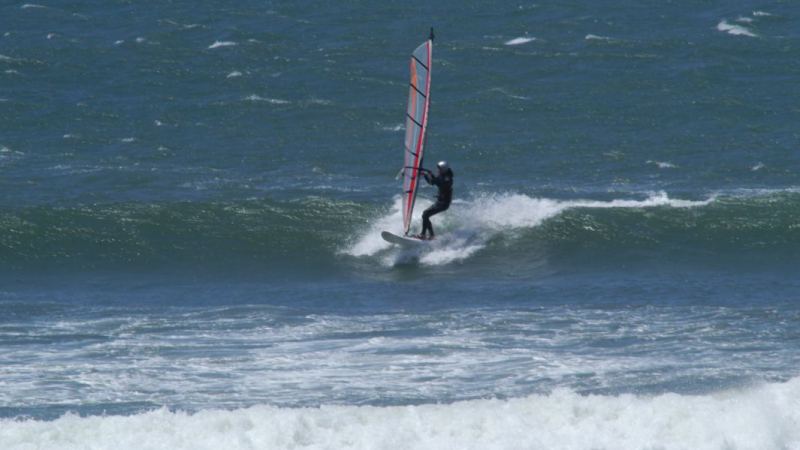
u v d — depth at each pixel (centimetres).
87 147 12800
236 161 12250
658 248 9256
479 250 9306
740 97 14675
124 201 10475
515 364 6259
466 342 6706
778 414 5325
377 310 7581
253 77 15838
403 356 6438
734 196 10512
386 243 9462
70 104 14588
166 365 6294
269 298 8019
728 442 5091
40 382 6003
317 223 9806
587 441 5122
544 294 8006
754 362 6188
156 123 13775
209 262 9075
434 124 13788
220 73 16050
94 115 14100
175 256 9175
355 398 5772
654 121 13788
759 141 12888
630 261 9012
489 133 13388
